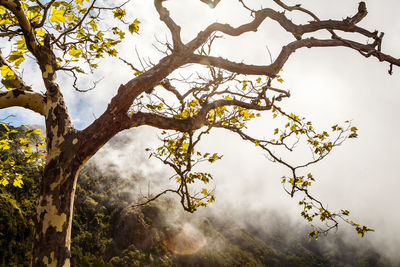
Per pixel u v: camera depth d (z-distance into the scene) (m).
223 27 3.88
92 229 129.88
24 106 3.12
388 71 4.44
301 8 3.88
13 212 75.19
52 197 2.66
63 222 2.66
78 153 2.86
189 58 3.70
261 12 3.90
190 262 129.50
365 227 5.96
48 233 2.56
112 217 139.25
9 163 4.80
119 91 3.21
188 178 4.84
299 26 3.88
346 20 3.98
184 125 3.70
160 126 3.55
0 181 5.04
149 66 4.11
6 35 3.86
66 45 4.04
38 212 2.64
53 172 2.74
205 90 4.96
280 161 5.51
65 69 3.34
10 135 4.84
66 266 2.59
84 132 2.97
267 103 4.72
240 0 3.81
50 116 2.96
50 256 2.50
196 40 3.75
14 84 3.26
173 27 3.63
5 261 66.88
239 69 3.90
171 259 126.25
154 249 125.81
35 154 4.90
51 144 2.86
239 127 5.54
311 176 6.15
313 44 4.18
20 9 2.78
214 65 3.83
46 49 3.16
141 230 129.75
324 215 6.33
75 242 117.44
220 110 5.60
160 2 3.54
